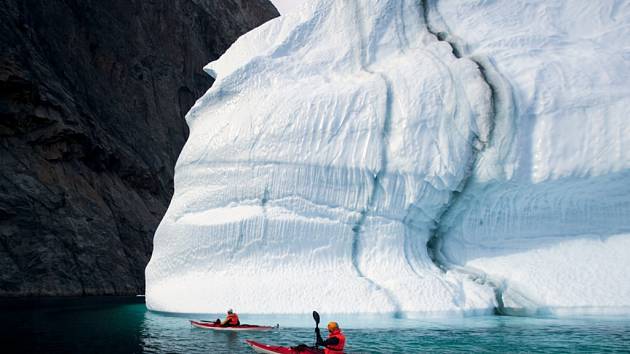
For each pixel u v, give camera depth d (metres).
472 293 16.48
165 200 45.34
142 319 15.94
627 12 19.59
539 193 17.36
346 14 20.25
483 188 17.53
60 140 35.31
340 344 9.58
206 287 16.64
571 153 16.70
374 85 17.98
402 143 17.23
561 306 16.23
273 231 16.97
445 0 20.44
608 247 17.53
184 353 10.15
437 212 18.03
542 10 19.75
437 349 10.59
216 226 17.30
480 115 17.22
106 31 46.94
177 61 54.62
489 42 18.94
